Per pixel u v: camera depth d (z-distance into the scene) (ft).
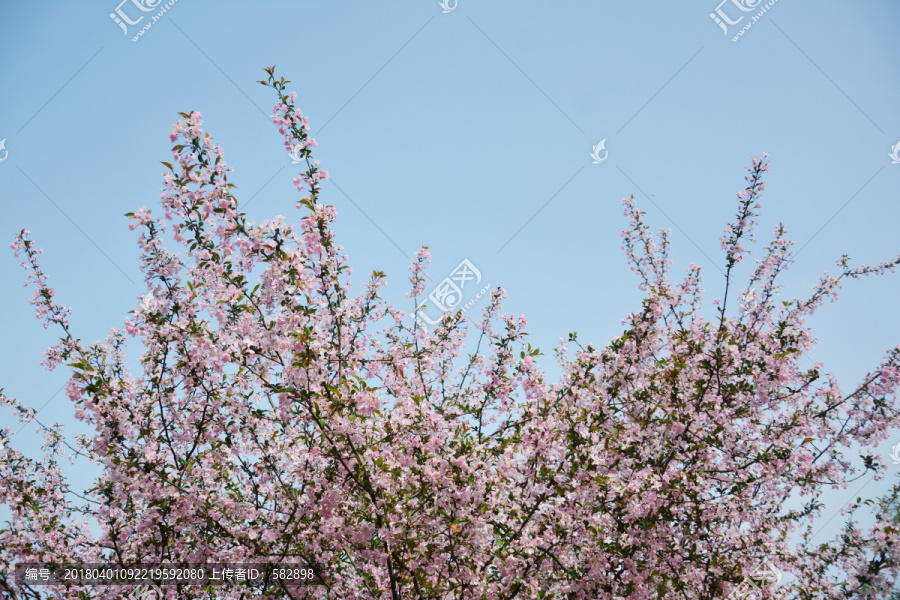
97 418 18.52
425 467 19.43
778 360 22.71
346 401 19.19
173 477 20.02
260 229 18.58
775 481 23.58
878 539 21.11
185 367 20.68
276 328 18.49
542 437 20.54
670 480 21.93
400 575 20.49
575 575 20.33
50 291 22.21
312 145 20.10
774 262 26.50
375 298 22.75
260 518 21.71
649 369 23.91
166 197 19.17
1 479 22.34
